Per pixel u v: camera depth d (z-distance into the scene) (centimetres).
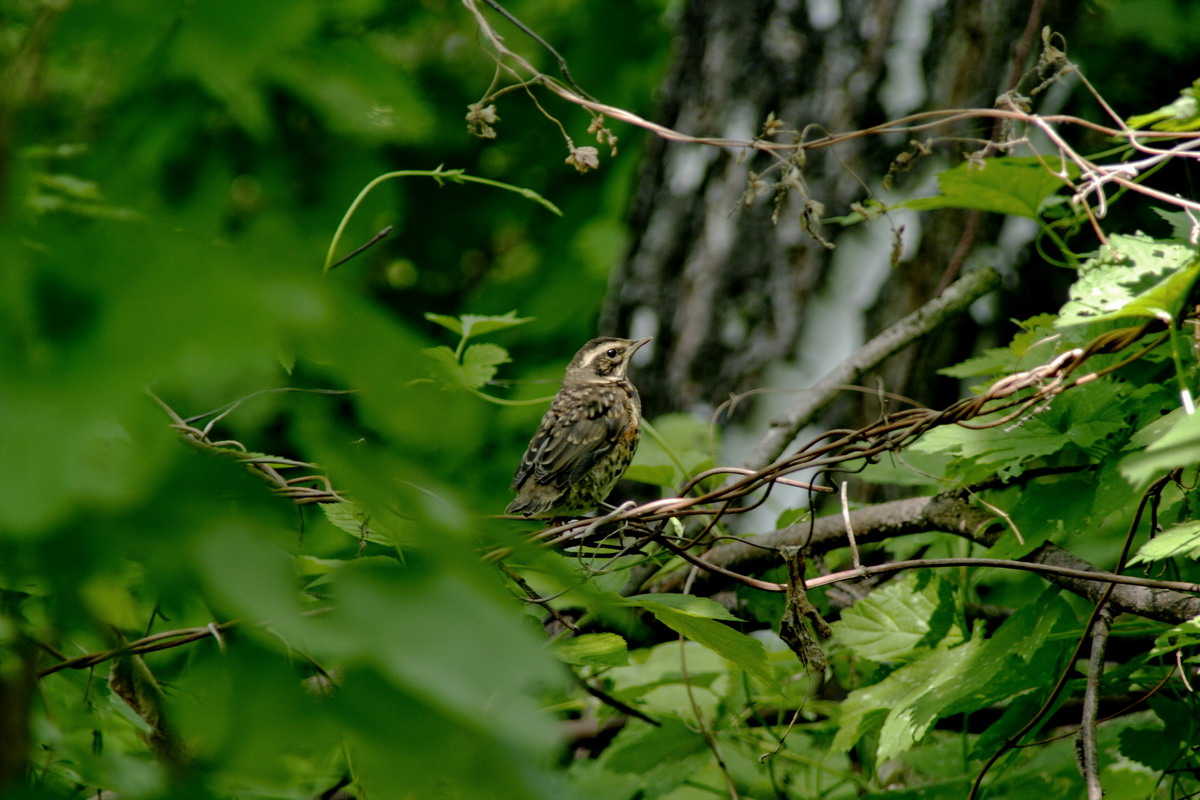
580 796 240
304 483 684
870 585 929
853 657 898
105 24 253
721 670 920
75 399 165
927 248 1079
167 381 168
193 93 721
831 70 1125
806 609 676
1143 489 639
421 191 1778
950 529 761
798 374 1103
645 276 1210
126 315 169
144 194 739
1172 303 597
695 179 1184
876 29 1112
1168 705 698
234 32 253
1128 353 710
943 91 1084
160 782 235
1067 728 816
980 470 737
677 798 912
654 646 937
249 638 234
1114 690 789
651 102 1816
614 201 1786
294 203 1423
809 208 735
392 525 286
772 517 1036
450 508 220
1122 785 771
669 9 1830
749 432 1109
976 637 762
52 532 182
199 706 228
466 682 184
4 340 170
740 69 1166
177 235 183
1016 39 1076
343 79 1045
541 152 1820
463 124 1778
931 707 664
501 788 188
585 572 626
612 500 1252
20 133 212
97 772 466
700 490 930
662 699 953
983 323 1054
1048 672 706
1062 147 693
